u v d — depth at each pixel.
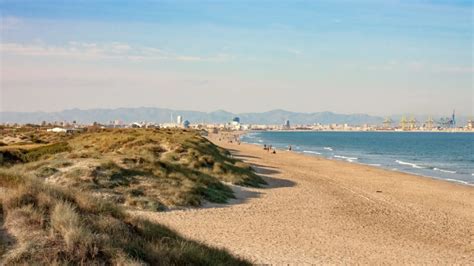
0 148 40.50
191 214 23.45
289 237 20.17
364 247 19.30
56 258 8.15
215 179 32.22
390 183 45.91
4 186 10.55
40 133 88.69
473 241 21.92
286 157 80.19
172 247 10.36
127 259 8.65
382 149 127.44
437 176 58.16
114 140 45.25
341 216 26.16
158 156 39.88
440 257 18.50
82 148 43.12
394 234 22.42
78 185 23.89
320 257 17.25
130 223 10.73
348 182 45.06
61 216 9.05
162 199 24.67
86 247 8.55
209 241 18.09
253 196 31.23
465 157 95.81
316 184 41.34
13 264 7.88
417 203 33.19
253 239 19.33
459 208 31.86
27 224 8.86
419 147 139.38
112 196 23.42
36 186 10.46
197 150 41.78
